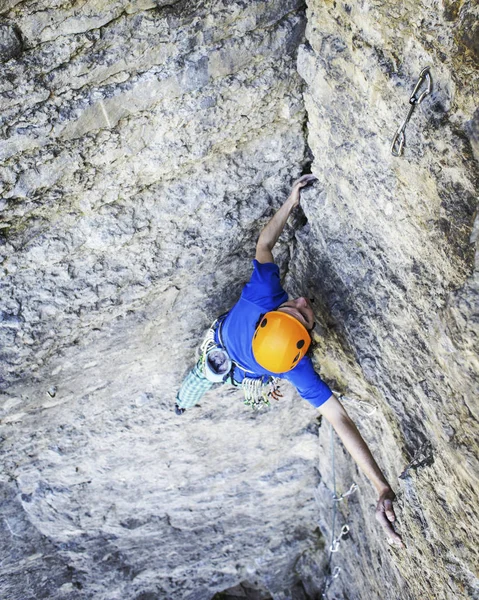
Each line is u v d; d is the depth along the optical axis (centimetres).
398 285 389
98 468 669
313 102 402
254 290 430
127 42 350
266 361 406
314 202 452
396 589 543
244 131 422
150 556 804
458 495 375
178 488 723
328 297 479
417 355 390
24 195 396
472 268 312
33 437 609
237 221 472
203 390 536
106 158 398
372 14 317
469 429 346
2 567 734
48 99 359
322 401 423
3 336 478
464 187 302
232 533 811
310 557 855
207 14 353
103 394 588
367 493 600
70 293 470
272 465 730
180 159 418
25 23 326
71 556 766
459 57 280
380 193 371
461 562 394
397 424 450
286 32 378
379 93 333
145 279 483
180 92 380
